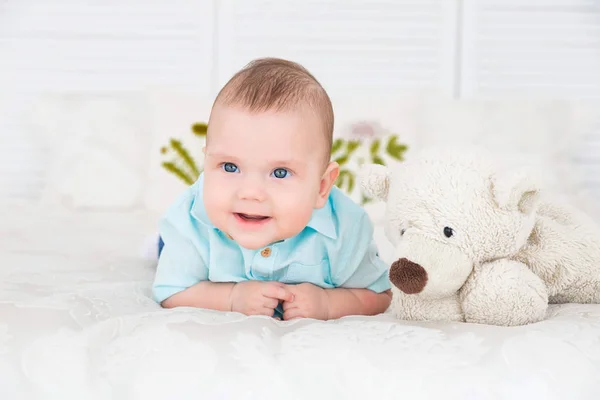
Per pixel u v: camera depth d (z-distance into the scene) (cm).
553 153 260
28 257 158
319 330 93
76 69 336
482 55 332
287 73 114
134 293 125
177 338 88
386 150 254
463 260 100
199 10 333
